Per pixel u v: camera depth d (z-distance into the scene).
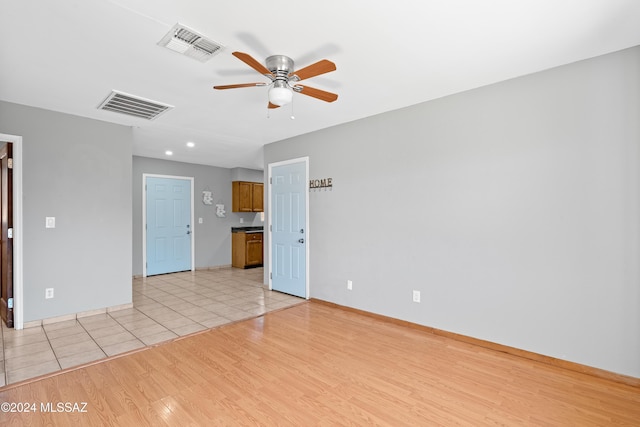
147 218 6.08
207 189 6.96
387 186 3.53
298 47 2.19
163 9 1.76
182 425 1.83
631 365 2.22
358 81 2.75
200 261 6.84
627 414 1.92
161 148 5.29
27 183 3.26
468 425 1.83
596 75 2.34
